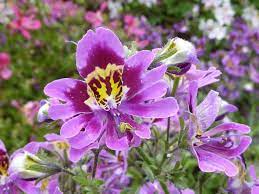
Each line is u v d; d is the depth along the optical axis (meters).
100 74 0.09
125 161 0.12
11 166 0.10
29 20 0.28
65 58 0.27
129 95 0.09
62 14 0.29
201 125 0.10
